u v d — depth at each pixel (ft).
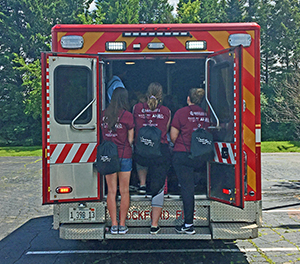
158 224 13.52
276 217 20.54
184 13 104.01
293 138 109.70
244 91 13.19
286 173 39.27
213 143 13.23
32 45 101.81
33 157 64.64
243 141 12.00
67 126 12.92
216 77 13.29
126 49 13.41
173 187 15.84
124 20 103.30
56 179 12.87
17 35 102.27
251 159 13.23
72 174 13.00
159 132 12.94
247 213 13.32
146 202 13.47
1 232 18.10
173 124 13.29
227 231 12.76
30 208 23.36
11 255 14.87
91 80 13.05
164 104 18.30
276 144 86.38
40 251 15.28
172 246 15.65
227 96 12.70
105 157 12.57
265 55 139.95
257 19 137.49
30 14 103.65
